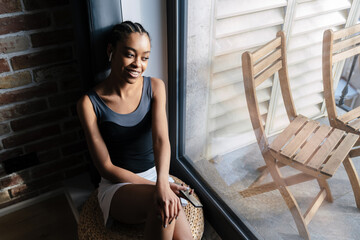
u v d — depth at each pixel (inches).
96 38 52.1
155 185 49.4
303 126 39.0
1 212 68.7
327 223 38.7
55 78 61.4
